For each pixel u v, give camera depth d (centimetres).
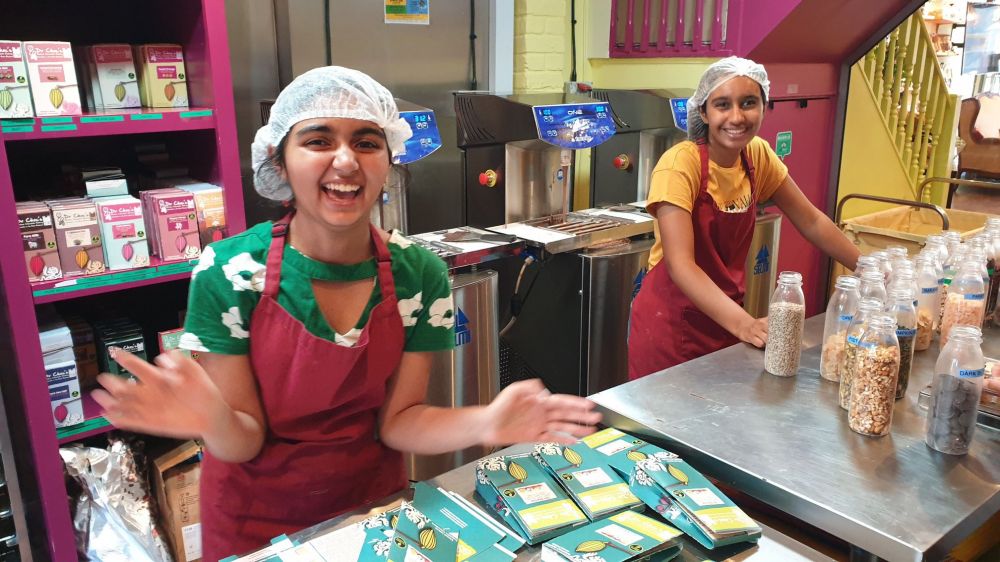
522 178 328
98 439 250
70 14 248
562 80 398
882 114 466
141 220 214
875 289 160
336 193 118
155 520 240
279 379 130
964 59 735
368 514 124
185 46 233
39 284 200
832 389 162
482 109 312
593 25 402
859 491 120
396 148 139
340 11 313
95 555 222
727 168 221
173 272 222
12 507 211
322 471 138
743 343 191
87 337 230
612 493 125
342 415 137
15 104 188
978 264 181
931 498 118
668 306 227
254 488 139
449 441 131
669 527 115
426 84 353
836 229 239
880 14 376
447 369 260
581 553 107
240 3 288
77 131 199
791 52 369
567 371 319
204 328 127
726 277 229
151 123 212
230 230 232
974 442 137
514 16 373
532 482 127
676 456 133
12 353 203
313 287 129
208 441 123
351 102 117
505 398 125
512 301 309
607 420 152
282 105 120
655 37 381
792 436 139
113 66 217
